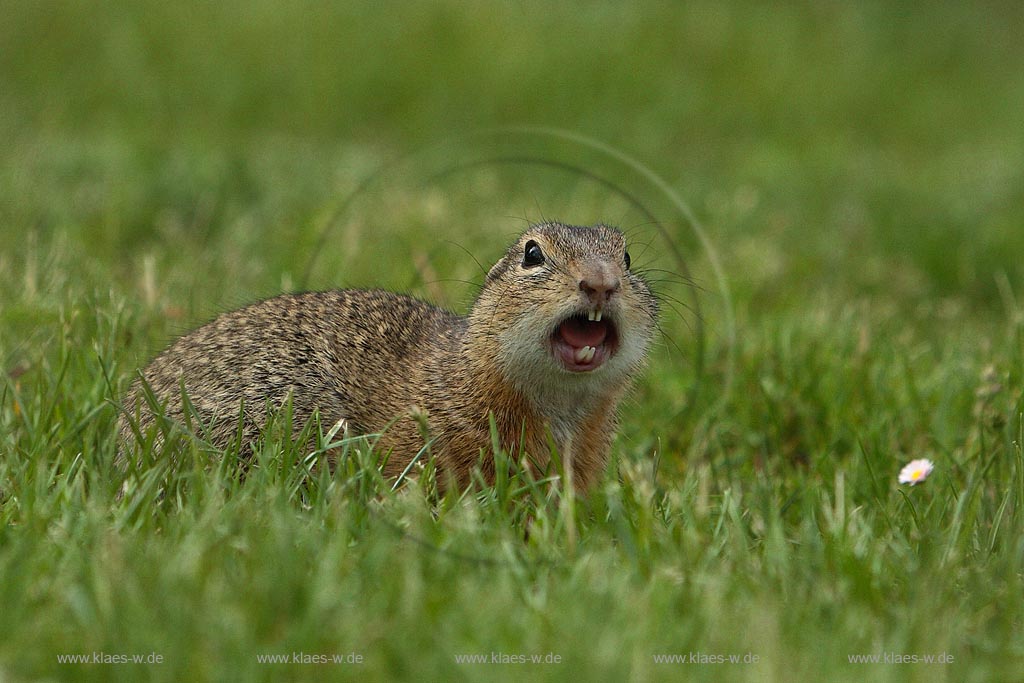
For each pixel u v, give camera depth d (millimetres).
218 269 13766
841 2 37875
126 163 19125
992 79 35250
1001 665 6207
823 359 12102
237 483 7777
